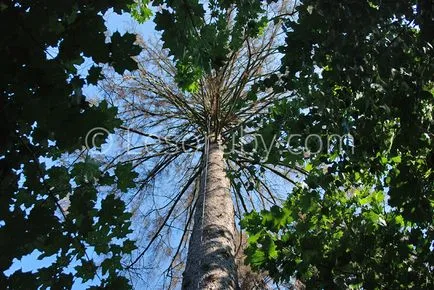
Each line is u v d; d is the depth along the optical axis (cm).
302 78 370
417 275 371
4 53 222
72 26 230
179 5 321
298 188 444
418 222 356
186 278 441
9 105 232
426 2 281
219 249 467
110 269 287
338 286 378
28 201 263
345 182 436
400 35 307
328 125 389
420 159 378
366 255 384
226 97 746
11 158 250
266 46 687
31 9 218
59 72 232
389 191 363
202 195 575
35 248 265
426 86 372
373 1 301
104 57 236
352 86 355
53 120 237
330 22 305
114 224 279
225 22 381
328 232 414
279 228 421
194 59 363
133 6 466
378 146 388
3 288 254
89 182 279
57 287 268
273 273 403
